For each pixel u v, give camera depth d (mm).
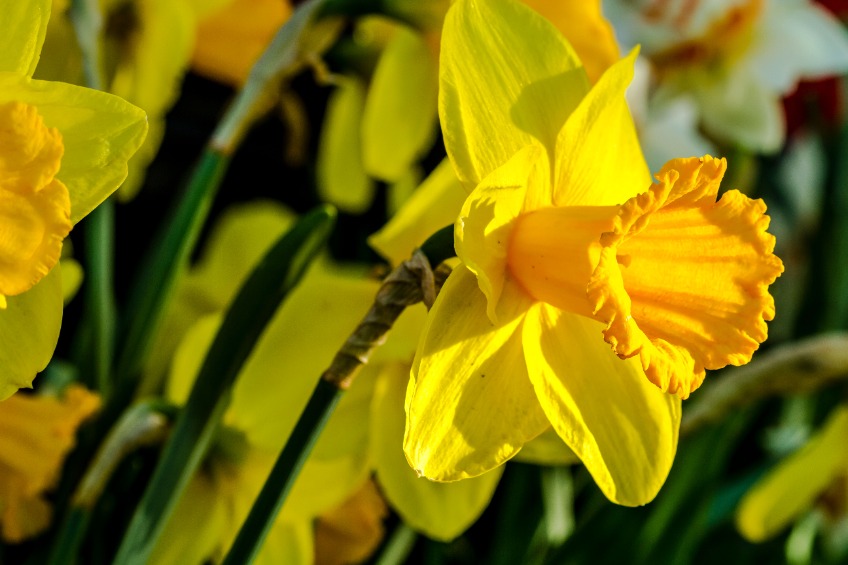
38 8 433
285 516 535
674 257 476
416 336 520
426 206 516
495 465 463
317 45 536
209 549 539
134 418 503
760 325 476
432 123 600
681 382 467
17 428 512
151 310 527
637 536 623
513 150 466
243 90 525
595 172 480
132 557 491
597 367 476
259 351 521
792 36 700
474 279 465
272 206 611
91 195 435
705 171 472
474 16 468
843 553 758
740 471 844
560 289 465
